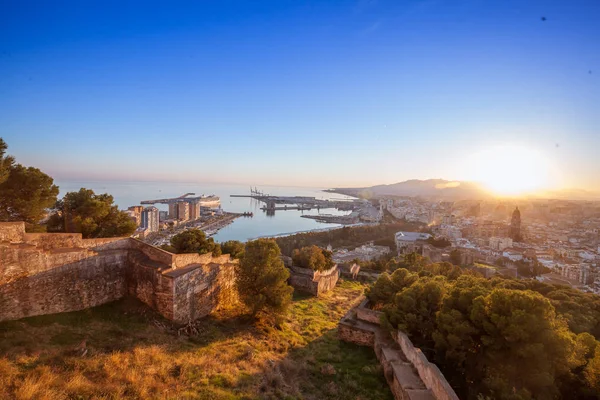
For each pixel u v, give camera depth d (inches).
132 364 563.8
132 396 467.2
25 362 489.7
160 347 661.3
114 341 644.7
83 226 1083.3
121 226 1219.9
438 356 712.4
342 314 1291.8
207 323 897.5
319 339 961.5
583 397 567.2
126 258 880.3
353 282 2010.3
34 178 971.3
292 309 1257.4
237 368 653.9
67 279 722.8
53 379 455.2
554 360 560.4
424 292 848.3
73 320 690.2
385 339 860.0
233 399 530.0
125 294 867.4
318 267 1780.3
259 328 945.5
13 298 621.9
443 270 1968.5
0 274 603.8
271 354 787.4
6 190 914.7
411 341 792.9
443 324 704.4
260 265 1002.1
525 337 560.7
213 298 994.1
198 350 706.2
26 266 645.9
